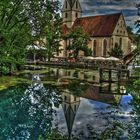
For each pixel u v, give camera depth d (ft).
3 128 56.54
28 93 97.86
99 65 220.02
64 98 91.81
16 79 133.80
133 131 53.83
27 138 50.42
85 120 62.85
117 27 352.90
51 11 135.95
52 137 50.39
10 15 127.95
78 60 271.90
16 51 138.21
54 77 154.40
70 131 53.83
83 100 88.74
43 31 144.46
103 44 354.54
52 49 167.12
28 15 133.69
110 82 135.13
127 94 100.53
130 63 167.84
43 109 74.33
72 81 137.90
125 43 364.17
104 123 59.82
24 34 139.33
